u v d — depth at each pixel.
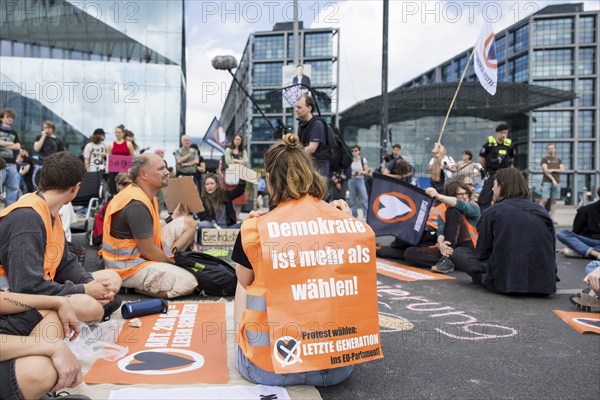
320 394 2.24
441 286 4.62
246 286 2.18
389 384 2.37
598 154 46.59
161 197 10.91
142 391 2.07
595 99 46.81
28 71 12.88
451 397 2.24
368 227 2.18
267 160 2.21
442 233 5.59
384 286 4.61
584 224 6.59
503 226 4.23
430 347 2.91
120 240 3.85
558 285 4.78
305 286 2.02
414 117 34.19
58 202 2.68
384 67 9.70
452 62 44.06
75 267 3.02
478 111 33.88
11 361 1.68
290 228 2.05
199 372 2.30
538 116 47.09
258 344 2.09
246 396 2.05
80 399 1.85
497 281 4.23
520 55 49.22
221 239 5.12
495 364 2.64
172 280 3.77
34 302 2.05
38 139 10.54
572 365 2.64
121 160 8.57
